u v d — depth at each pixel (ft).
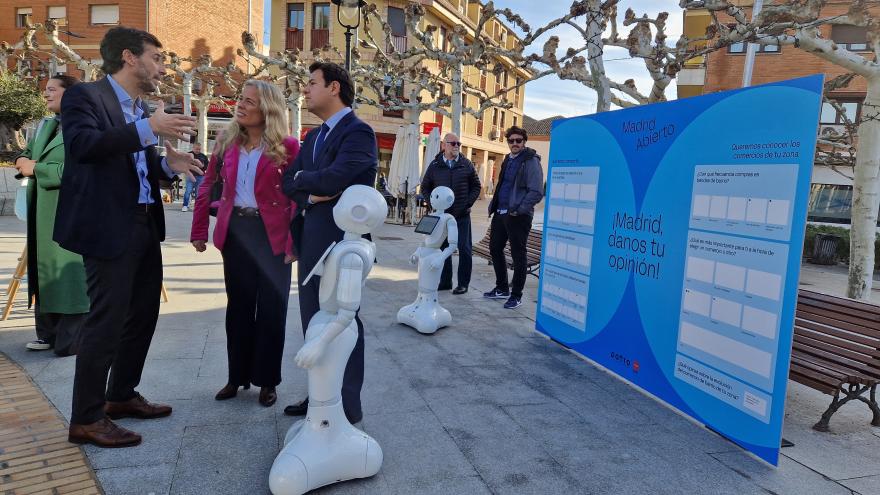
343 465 8.33
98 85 8.95
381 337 16.31
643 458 9.84
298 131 59.57
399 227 48.19
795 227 9.18
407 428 10.51
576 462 9.57
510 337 17.08
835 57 21.27
